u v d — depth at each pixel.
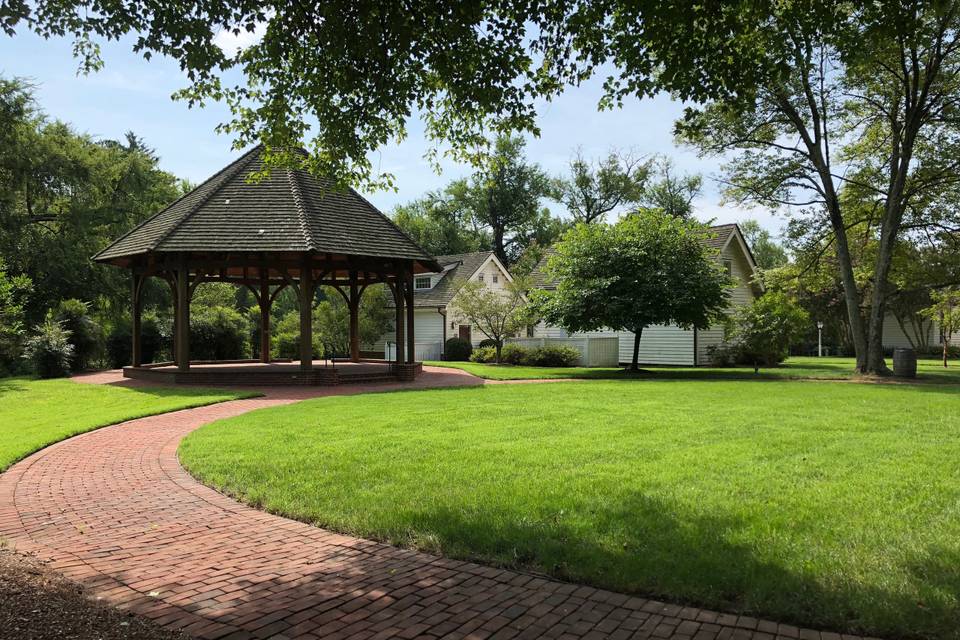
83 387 16.73
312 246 16.84
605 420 9.91
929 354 38.09
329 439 8.45
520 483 5.96
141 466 7.34
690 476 6.18
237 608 3.55
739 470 6.41
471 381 18.75
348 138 7.44
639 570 3.87
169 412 12.01
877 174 21.53
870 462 6.79
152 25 5.78
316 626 3.32
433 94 7.60
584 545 4.31
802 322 21.78
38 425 10.38
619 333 31.22
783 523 4.71
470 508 5.21
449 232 60.16
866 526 4.64
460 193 59.75
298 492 5.88
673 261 21.56
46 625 3.23
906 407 11.48
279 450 7.74
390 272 19.67
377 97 6.98
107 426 10.27
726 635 3.14
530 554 4.23
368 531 4.80
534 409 11.37
